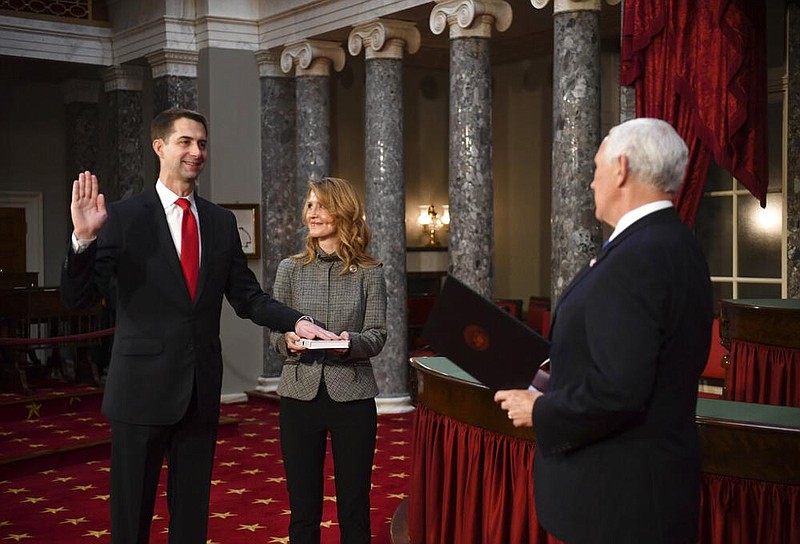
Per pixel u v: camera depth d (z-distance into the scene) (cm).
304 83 1069
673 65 620
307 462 422
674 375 259
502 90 1345
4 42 1140
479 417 434
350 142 1366
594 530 262
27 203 1362
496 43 1221
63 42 1181
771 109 962
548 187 1283
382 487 697
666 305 254
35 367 1131
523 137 1318
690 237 266
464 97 867
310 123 1069
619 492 260
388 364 984
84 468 778
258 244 1111
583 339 263
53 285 1379
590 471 264
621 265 257
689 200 628
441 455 468
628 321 250
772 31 957
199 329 380
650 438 259
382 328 426
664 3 618
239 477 738
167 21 1090
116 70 1211
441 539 462
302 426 420
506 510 418
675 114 625
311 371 417
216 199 1089
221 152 1091
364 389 420
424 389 487
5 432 886
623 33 642
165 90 1108
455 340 289
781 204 954
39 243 1365
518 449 412
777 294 961
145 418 368
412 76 1393
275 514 629
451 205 884
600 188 274
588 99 744
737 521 358
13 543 567
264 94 1108
